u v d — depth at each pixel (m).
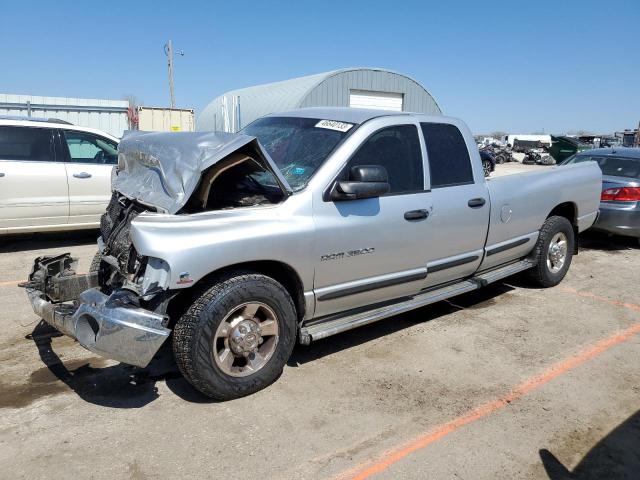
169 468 2.89
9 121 7.39
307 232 3.67
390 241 4.18
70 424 3.27
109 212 4.55
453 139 4.85
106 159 8.12
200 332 3.31
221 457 2.99
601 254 8.34
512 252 5.61
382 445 3.15
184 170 3.41
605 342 4.77
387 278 4.27
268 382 3.71
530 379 4.04
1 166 7.24
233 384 3.50
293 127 4.50
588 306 5.73
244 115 27.05
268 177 4.03
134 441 3.11
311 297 3.85
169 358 4.21
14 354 4.23
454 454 3.10
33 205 7.47
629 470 3.03
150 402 3.55
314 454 3.05
